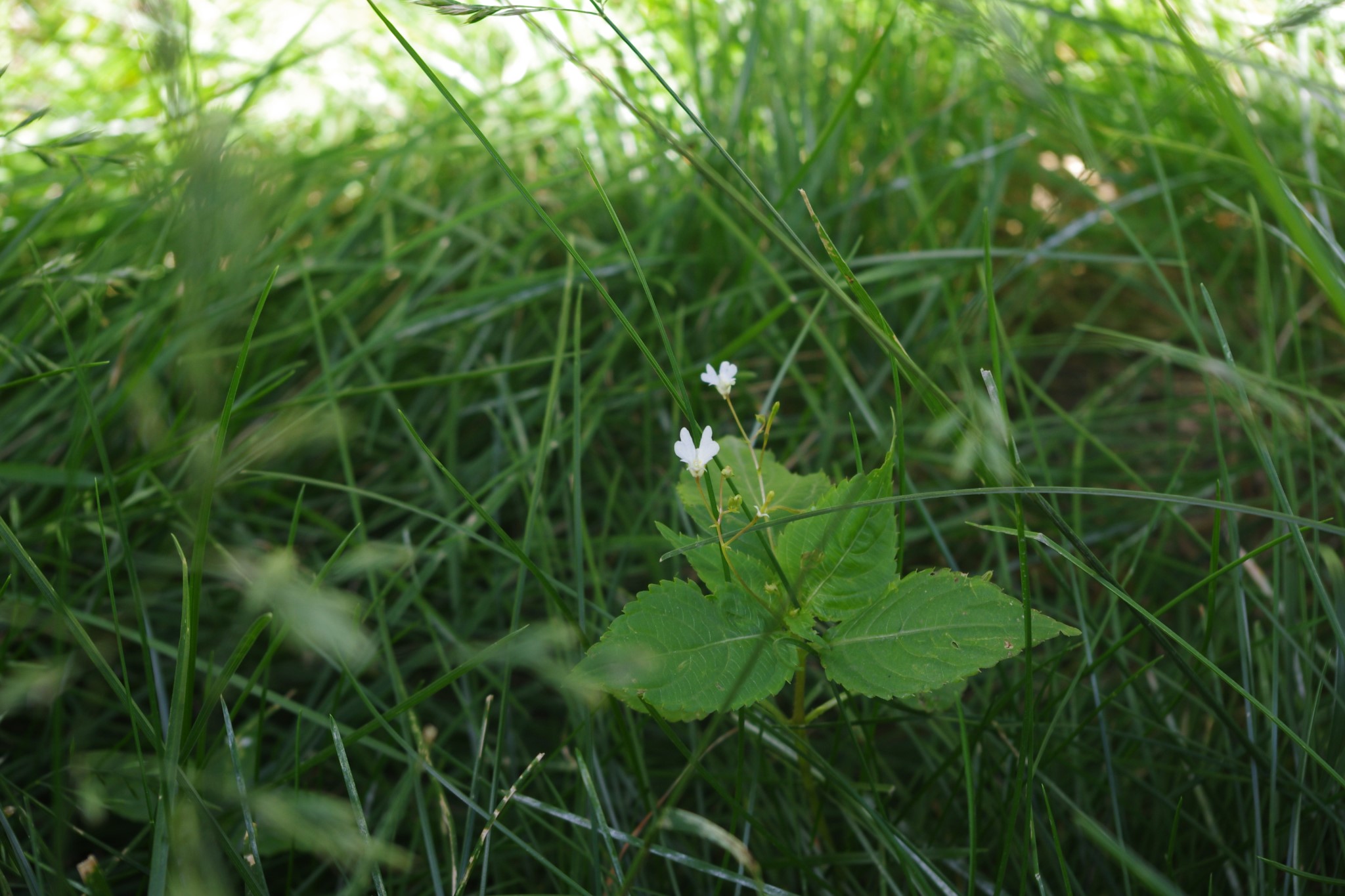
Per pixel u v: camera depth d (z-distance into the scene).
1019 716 0.54
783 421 0.73
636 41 0.92
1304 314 0.77
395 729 0.56
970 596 0.45
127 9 0.46
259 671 0.48
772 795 0.54
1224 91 0.40
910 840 0.50
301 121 0.99
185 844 0.41
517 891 0.52
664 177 0.84
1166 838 0.52
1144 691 0.55
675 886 0.49
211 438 0.56
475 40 1.04
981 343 0.73
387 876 0.51
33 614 0.57
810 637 0.46
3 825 0.46
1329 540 0.58
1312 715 0.49
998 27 0.43
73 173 0.73
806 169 0.65
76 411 0.60
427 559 0.63
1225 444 0.70
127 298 0.73
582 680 0.44
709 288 0.81
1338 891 0.48
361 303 0.79
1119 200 0.78
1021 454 0.71
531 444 0.69
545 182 0.73
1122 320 0.87
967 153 0.92
